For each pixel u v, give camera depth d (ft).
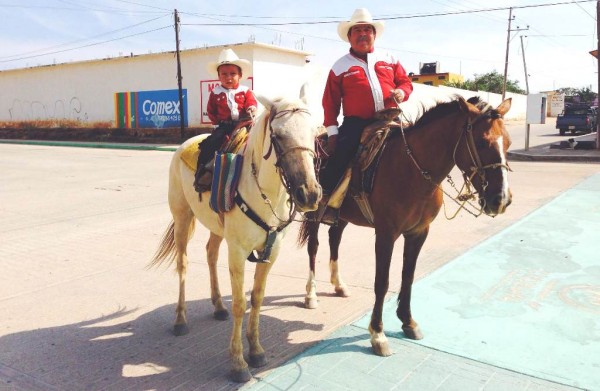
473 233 25.80
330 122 14.29
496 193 11.14
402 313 14.02
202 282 19.10
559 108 126.00
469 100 12.33
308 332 14.56
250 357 12.63
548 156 61.21
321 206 14.21
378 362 12.66
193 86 96.78
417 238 13.83
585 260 20.77
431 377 11.88
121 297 17.47
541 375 11.89
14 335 14.38
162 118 101.35
